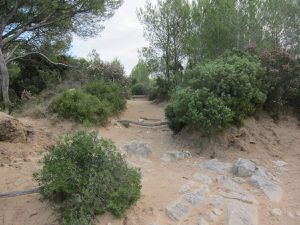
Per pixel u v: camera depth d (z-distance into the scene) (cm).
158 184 760
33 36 1905
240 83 1009
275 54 1171
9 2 1683
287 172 859
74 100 1164
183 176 807
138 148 937
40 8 1734
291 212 684
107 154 654
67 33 1939
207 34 1866
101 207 606
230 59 1135
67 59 2205
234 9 1759
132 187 642
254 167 827
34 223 626
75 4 1778
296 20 1725
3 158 825
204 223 624
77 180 600
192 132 1011
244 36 1738
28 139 924
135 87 2853
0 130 873
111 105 1293
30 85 2055
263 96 1065
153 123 1223
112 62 1977
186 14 2020
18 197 684
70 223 572
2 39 1756
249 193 742
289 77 1142
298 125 1130
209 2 1928
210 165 869
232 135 977
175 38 2045
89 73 1805
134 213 636
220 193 727
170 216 643
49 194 634
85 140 644
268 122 1102
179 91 1049
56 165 614
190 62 1938
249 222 638
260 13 1762
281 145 999
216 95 1002
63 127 1095
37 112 1207
